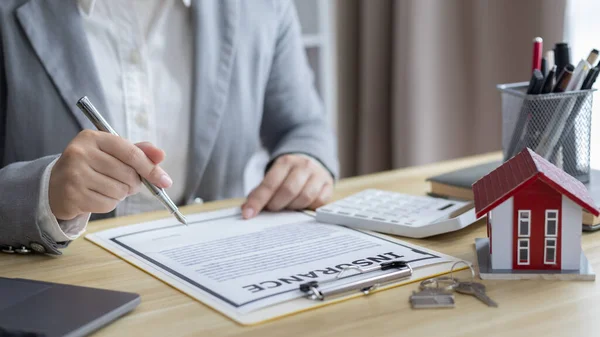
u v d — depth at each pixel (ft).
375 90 7.00
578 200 2.23
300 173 3.44
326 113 7.01
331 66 7.09
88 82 3.80
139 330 1.99
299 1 6.91
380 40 6.90
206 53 4.11
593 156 5.25
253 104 4.42
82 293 2.18
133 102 4.06
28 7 3.76
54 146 3.82
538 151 3.05
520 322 1.96
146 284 2.36
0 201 2.75
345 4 7.26
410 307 2.09
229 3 4.21
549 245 2.30
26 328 1.92
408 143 6.57
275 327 1.98
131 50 4.04
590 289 2.19
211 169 4.34
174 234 2.94
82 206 2.73
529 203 2.28
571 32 5.26
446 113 6.33
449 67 6.25
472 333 1.90
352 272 2.35
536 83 2.99
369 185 3.77
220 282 2.32
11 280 2.31
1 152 3.97
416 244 2.71
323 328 1.97
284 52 4.68
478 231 2.86
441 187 3.39
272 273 2.38
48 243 2.69
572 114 3.03
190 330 1.98
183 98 4.20
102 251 2.77
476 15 5.96
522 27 5.54
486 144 6.02
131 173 2.75
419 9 6.28
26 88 3.76
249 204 3.25
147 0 4.09
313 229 2.95
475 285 2.20
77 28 3.80
